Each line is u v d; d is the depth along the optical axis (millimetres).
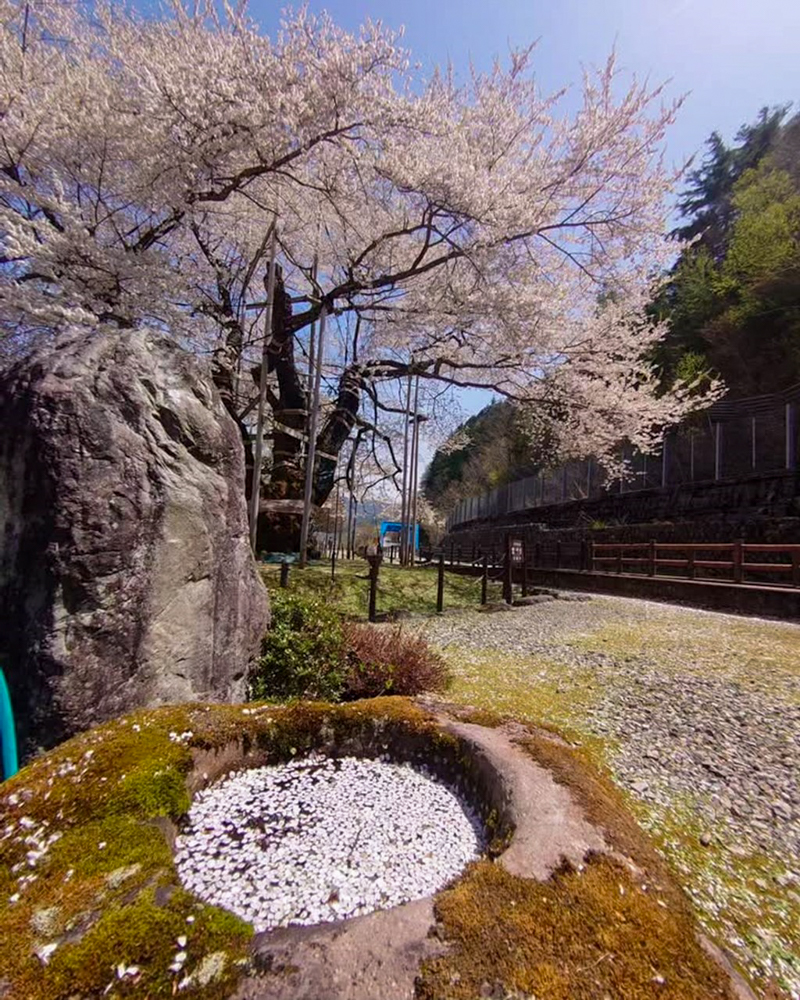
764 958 1593
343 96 7070
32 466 2182
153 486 2520
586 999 958
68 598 2131
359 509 25484
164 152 6984
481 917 1130
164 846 1377
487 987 968
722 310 17969
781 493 11258
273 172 7949
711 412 14148
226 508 3039
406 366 13172
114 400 2428
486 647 6082
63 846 1324
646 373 12102
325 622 4082
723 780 2789
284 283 12969
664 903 1236
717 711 3814
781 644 6055
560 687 4430
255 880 1382
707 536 11945
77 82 6867
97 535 2225
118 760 1701
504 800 1673
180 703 2438
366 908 1271
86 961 991
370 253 10781
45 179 7035
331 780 2000
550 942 1073
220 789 1872
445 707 2424
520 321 10086
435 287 10906
